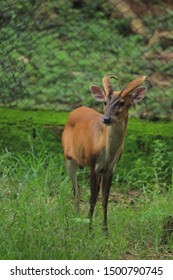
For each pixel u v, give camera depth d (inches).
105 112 432.1
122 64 620.7
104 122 429.7
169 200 474.0
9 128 542.3
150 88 621.9
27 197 448.5
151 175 526.0
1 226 411.5
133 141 534.0
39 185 474.0
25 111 565.9
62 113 569.6
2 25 545.3
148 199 486.6
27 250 390.6
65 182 475.8
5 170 486.3
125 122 440.5
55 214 434.3
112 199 501.4
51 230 413.4
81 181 520.4
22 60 554.9
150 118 572.4
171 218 434.9
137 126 550.0
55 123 546.9
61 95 614.2
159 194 502.6
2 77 554.6
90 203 446.6
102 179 450.9
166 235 431.8
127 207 481.1
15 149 538.6
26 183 471.2
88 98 614.2
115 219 450.3
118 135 440.1
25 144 538.3
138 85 436.1
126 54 629.3
